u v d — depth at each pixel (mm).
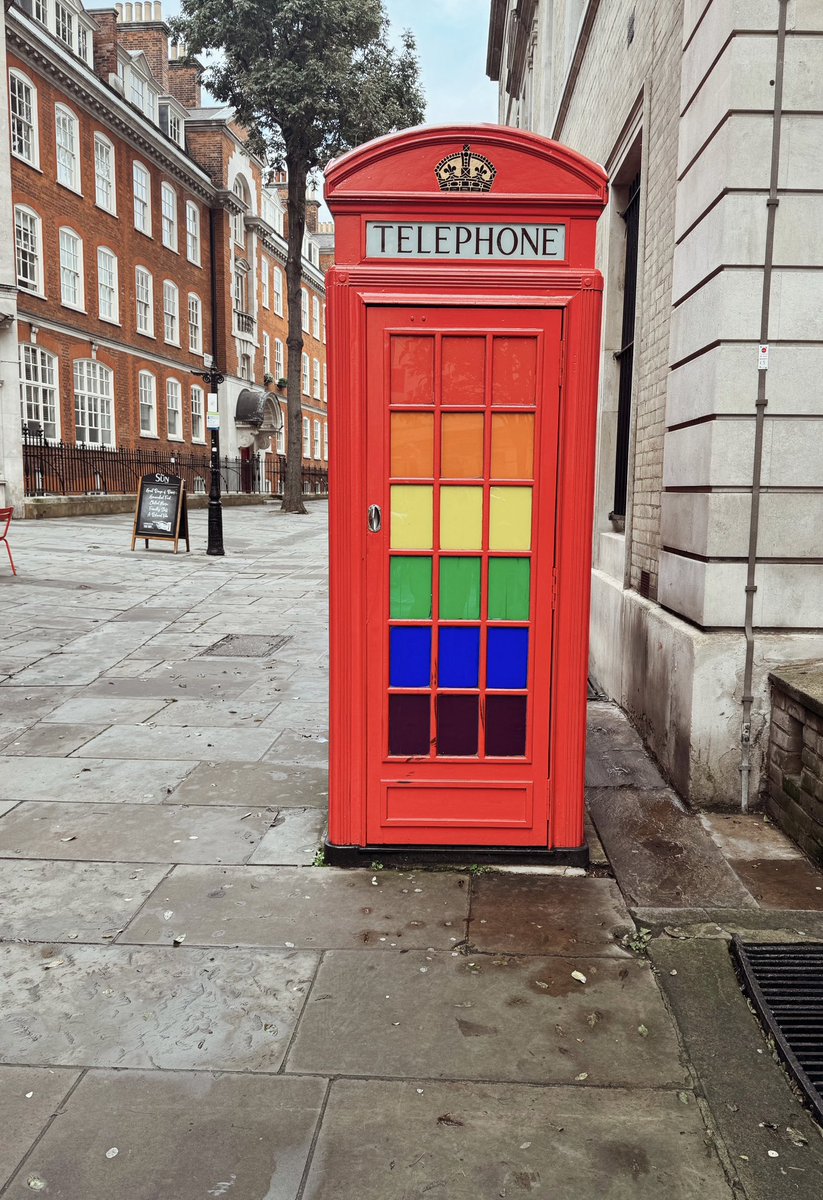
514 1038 2533
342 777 3631
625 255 7121
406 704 3621
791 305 4004
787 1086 2340
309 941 3057
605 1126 2197
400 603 3568
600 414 7398
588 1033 2561
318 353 52656
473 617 3584
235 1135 2162
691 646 4234
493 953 2986
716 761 4242
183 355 32438
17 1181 2016
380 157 3322
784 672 4059
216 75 25031
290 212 26281
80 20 25859
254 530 21031
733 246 3980
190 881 3508
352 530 3516
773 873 3588
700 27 4312
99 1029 2564
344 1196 1987
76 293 24422
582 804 3656
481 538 3533
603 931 3139
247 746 5211
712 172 4137
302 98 23938
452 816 3662
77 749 5145
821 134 3906
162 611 9453
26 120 21797
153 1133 2166
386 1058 2445
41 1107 2250
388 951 2994
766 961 2910
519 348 3420
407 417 3467
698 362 4336
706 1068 2402
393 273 3371
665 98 5266
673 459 4812
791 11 3855
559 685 3578
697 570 4312
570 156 3309
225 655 7578
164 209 30547
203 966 2896
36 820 4117
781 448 4090
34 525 18859
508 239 3369
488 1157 2100
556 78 11820
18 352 20750
